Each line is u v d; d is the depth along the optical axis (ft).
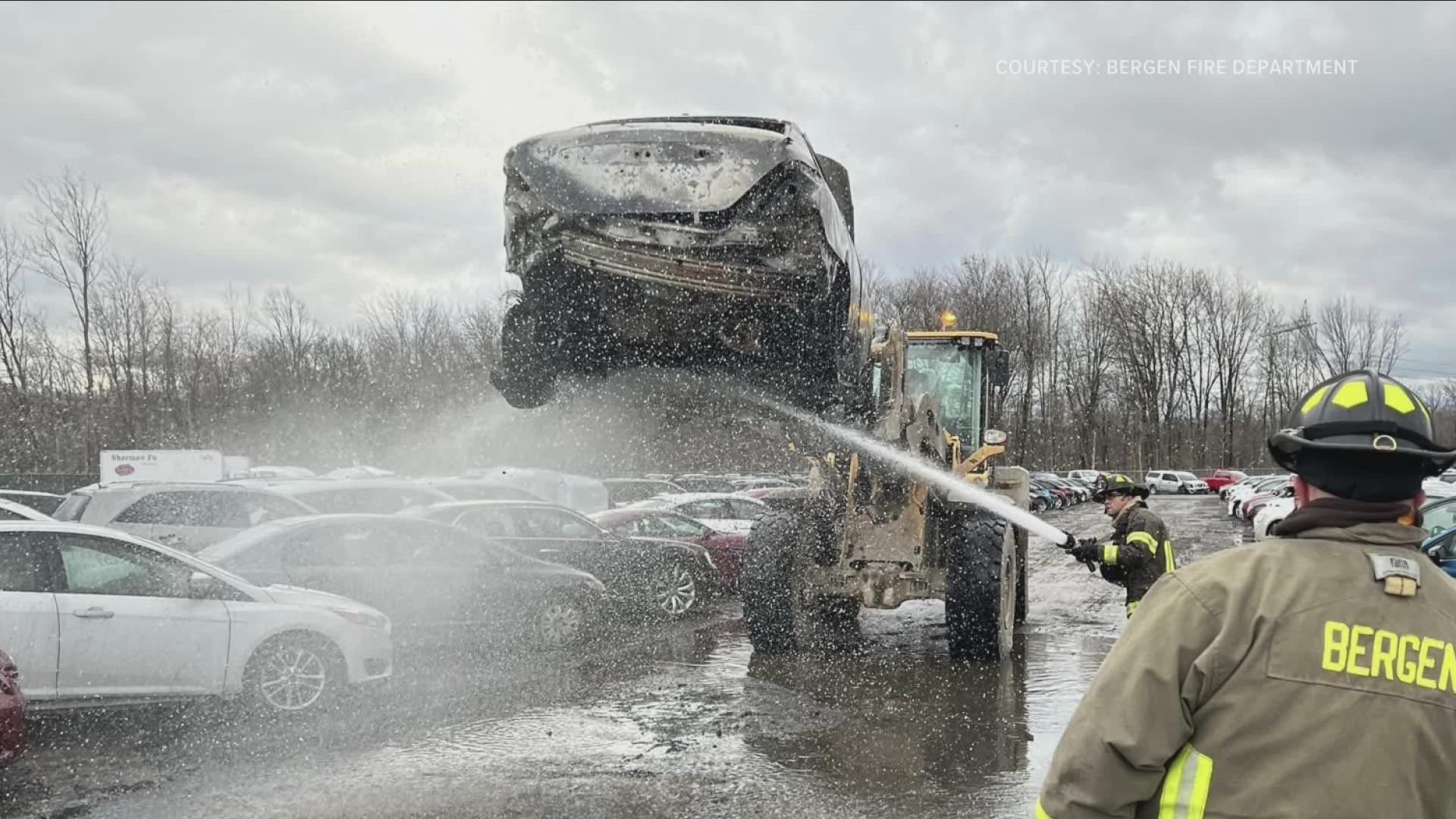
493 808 17.80
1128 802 6.55
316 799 18.21
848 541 31.27
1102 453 234.17
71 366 123.03
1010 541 32.07
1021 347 212.84
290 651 23.90
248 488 39.75
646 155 22.45
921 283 199.41
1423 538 6.65
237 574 27.22
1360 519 6.60
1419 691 6.11
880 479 31.19
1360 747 6.02
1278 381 240.12
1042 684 27.68
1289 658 6.24
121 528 38.01
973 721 23.73
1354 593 6.32
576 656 32.27
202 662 22.90
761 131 22.53
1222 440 242.58
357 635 24.75
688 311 23.20
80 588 22.09
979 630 29.81
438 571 30.45
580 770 19.93
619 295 23.40
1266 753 6.20
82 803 18.07
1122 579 24.94
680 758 20.79
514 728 23.24
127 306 126.82
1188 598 6.68
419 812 17.57
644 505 51.06
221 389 128.98
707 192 22.15
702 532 46.21
